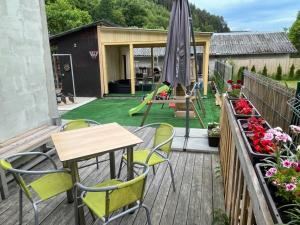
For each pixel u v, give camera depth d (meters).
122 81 12.20
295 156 1.29
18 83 3.37
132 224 2.12
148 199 2.47
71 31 9.20
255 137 1.63
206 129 4.73
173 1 3.89
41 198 1.90
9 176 2.88
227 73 7.41
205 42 8.72
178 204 2.39
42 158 3.42
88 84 9.68
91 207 1.77
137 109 6.51
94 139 2.22
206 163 3.28
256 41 17.42
